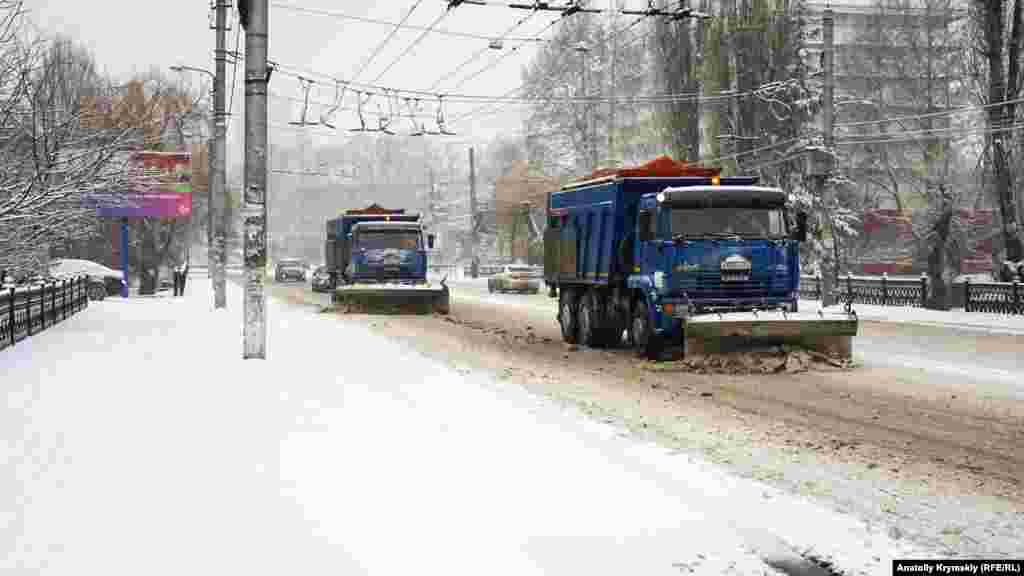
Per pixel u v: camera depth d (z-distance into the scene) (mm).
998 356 17297
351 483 7484
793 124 42906
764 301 16562
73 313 28547
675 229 16641
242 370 14438
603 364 17000
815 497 7422
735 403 12289
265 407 11078
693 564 5785
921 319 27125
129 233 55844
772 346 15773
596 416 11266
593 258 19984
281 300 44031
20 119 20625
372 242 32969
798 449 9273
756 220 16844
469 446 9023
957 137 45594
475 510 6781
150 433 9453
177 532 6160
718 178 18438
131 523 6348
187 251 83938
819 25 44531
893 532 6465
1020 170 38781
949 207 41844
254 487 7320
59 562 5559
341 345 19156
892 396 12578
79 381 13219
